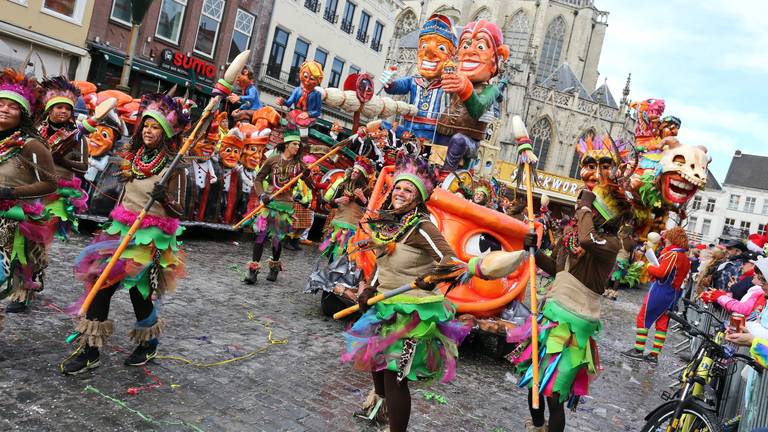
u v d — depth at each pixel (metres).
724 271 9.87
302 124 7.95
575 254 3.87
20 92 3.94
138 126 4.16
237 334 5.36
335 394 4.44
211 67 22.84
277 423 3.76
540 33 53.44
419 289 3.56
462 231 6.31
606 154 3.92
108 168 8.21
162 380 4.05
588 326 3.84
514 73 48.69
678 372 8.17
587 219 3.83
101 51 18.62
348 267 6.69
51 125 5.07
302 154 7.76
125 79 9.36
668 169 4.12
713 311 8.93
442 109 8.46
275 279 7.98
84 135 5.36
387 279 3.66
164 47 21.14
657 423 3.96
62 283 5.71
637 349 8.70
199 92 22.48
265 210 7.47
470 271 3.37
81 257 4.04
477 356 6.67
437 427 4.31
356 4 30.73
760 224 71.88
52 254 6.70
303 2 27.16
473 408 4.89
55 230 5.26
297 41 27.56
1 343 4.12
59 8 17.52
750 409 4.18
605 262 3.89
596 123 50.75
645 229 4.50
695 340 9.68
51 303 5.11
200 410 3.73
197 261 8.18
